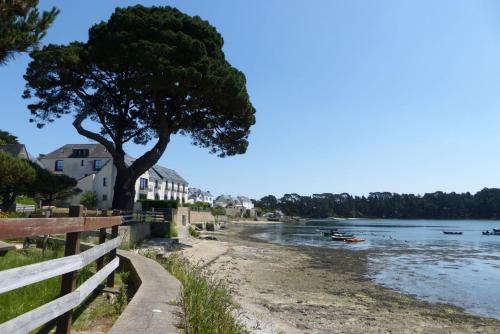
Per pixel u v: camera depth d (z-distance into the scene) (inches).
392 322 502.9
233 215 5064.0
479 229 3747.5
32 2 374.9
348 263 1068.5
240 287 650.2
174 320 201.9
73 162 2466.8
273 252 1255.5
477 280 844.0
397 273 918.4
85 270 281.4
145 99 1139.9
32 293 228.4
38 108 1115.9
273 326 425.4
